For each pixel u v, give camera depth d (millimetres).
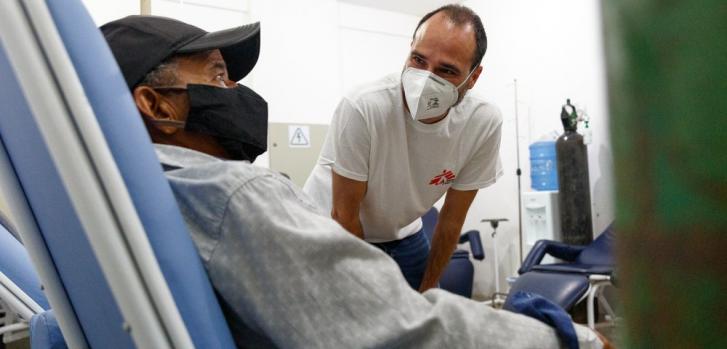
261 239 614
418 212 1672
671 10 216
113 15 2035
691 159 214
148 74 744
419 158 1499
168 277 538
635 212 236
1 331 1534
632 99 233
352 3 4281
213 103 755
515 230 3953
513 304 759
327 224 657
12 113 522
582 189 3051
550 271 2572
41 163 513
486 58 4207
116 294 468
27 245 611
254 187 638
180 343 488
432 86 1303
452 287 3471
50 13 482
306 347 602
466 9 1378
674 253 223
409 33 4594
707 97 208
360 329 605
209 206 636
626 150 237
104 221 453
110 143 507
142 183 526
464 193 1696
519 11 3871
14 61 435
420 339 614
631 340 242
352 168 1436
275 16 3830
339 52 4160
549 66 3629
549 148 3383
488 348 623
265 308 612
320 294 611
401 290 640
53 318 769
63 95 446
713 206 210
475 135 1533
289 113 3867
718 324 213
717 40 204
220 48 801
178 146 768
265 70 3779
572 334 660
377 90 1410
